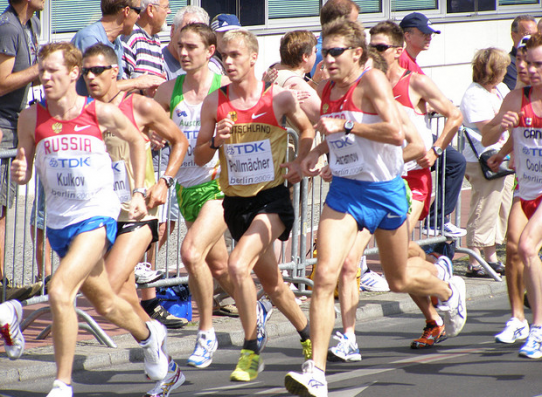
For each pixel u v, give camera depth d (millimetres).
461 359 19312
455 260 32062
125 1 23672
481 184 28828
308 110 22875
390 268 18500
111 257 17906
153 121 18000
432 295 19922
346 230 16578
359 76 16547
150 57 26656
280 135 18000
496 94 28688
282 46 23656
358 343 21547
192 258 18047
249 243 17297
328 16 26406
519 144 19609
